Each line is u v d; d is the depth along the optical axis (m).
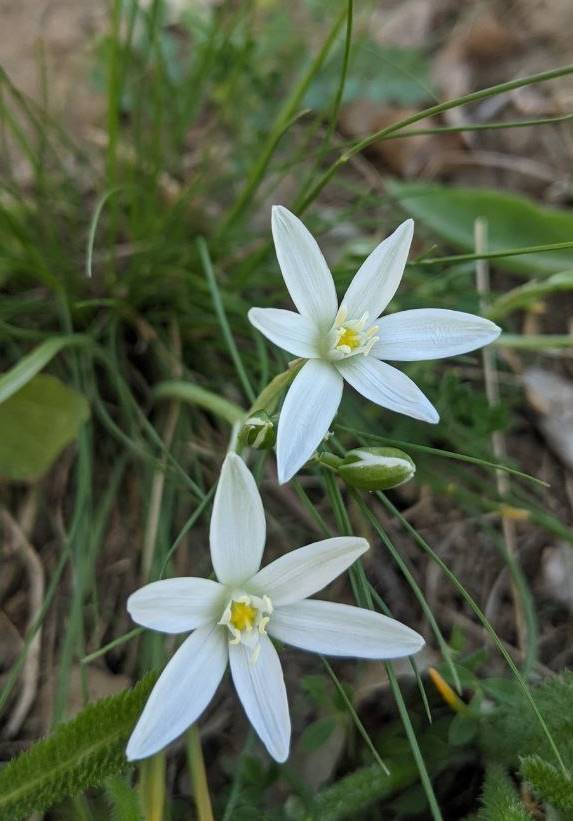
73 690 0.16
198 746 0.15
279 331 0.14
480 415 0.19
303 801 0.15
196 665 0.12
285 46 0.26
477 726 0.16
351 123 0.26
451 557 0.19
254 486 0.12
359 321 0.14
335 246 0.24
